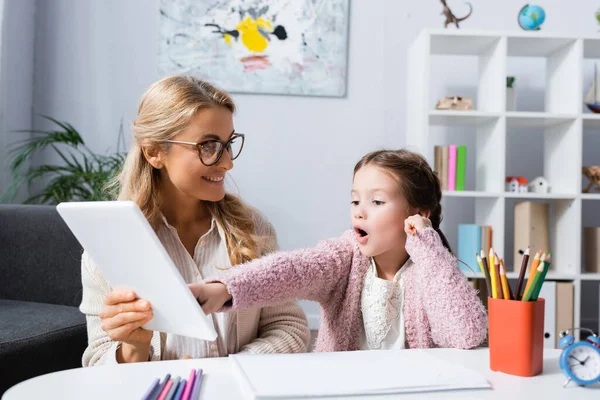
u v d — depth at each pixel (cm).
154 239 62
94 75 291
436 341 89
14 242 184
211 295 76
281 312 111
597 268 247
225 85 288
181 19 287
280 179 292
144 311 73
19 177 261
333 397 59
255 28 287
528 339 67
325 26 288
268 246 113
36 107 291
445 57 291
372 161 98
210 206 108
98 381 64
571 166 242
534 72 291
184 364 71
